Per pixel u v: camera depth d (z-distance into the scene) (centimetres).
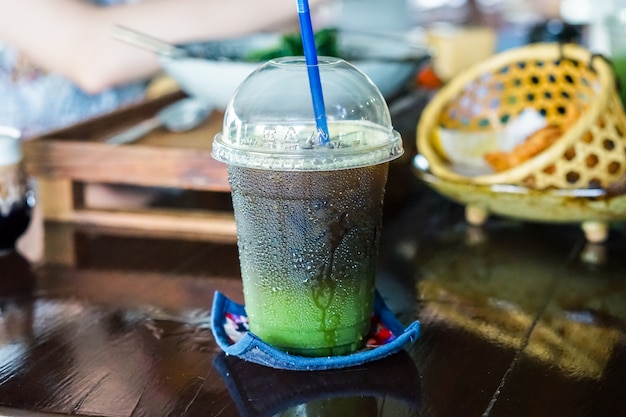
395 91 94
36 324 62
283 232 54
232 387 54
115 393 53
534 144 77
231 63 83
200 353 58
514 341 59
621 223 81
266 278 55
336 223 54
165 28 113
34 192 81
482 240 77
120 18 113
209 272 71
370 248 56
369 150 53
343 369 56
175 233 80
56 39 113
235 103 57
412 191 92
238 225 56
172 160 80
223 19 116
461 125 87
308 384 54
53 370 56
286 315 55
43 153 81
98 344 59
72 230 81
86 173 81
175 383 54
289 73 56
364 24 209
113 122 95
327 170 52
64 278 70
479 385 54
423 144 81
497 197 74
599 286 68
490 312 63
